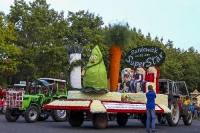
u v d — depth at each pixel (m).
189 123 20.17
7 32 37.03
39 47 37.25
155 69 17.47
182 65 65.31
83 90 15.52
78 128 15.48
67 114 16.38
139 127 17.11
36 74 38.09
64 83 22.09
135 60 18.80
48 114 21.67
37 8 40.12
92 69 15.48
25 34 40.72
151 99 13.81
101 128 15.26
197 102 39.47
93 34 39.25
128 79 18.05
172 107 18.89
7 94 19.52
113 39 17.58
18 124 17.70
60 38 38.47
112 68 17.50
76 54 18.25
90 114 15.27
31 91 24.97
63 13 42.00
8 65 36.91
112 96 15.71
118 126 17.47
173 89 22.34
